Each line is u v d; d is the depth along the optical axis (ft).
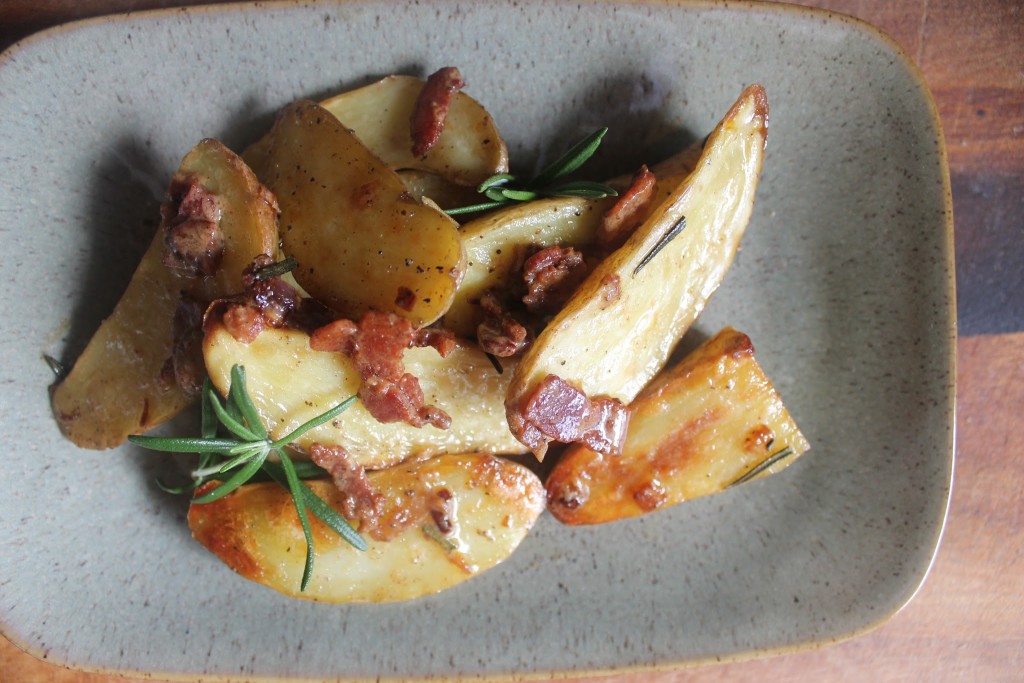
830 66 1.00
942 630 1.09
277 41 0.96
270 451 0.94
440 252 0.88
